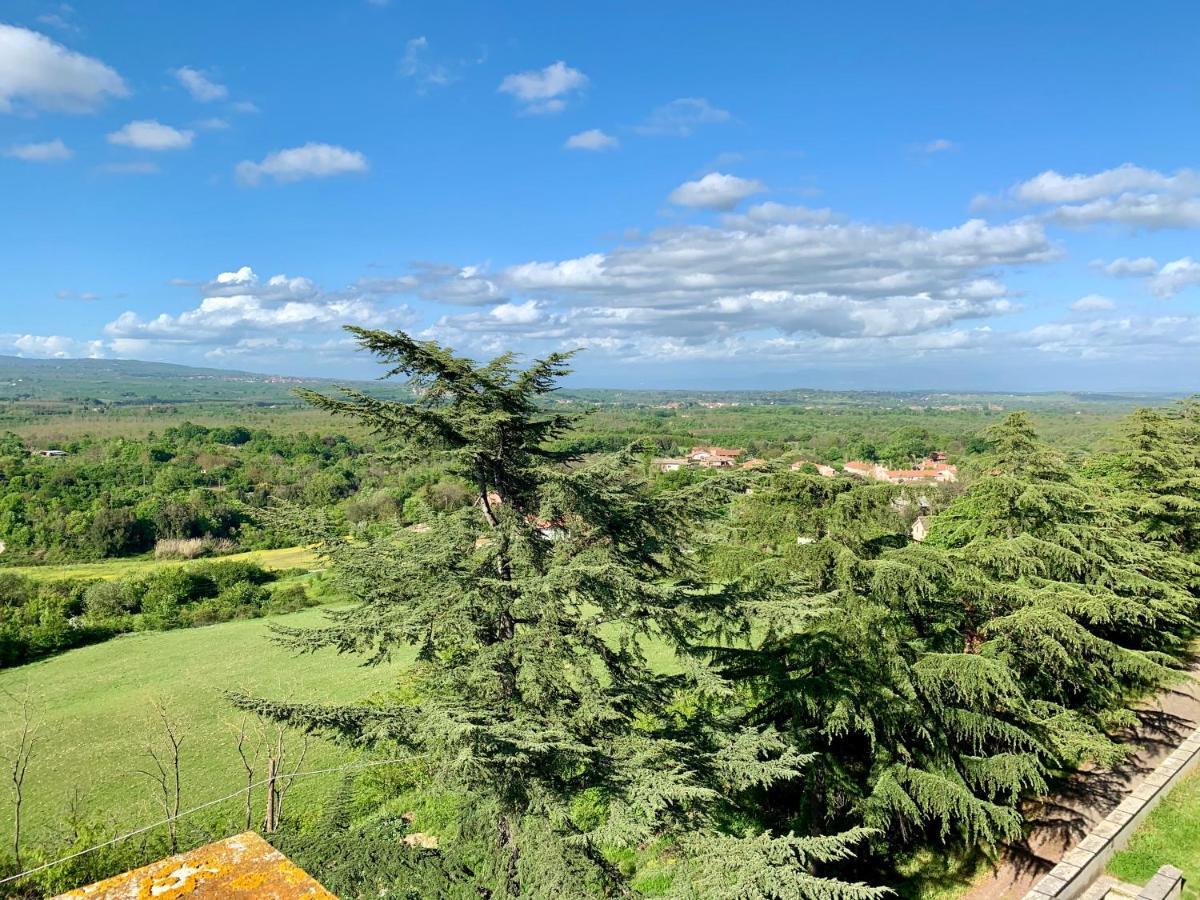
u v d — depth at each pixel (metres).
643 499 12.13
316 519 11.38
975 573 15.66
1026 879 15.06
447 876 10.56
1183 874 13.18
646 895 10.41
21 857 14.45
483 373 11.16
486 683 10.92
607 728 11.34
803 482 15.88
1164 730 19.67
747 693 15.23
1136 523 24.92
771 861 9.47
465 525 11.30
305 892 2.87
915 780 14.27
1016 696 14.79
